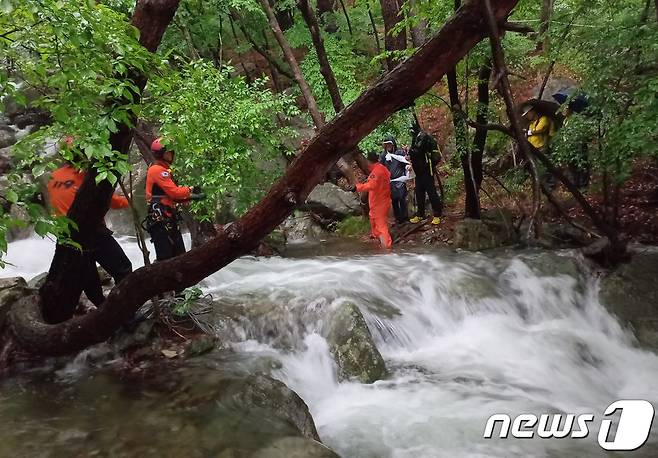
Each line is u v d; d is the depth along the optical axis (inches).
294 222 399.9
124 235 390.6
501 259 299.3
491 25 92.4
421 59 115.3
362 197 390.0
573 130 274.2
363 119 124.6
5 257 338.0
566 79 436.5
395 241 363.9
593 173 368.2
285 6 493.7
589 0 239.6
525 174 328.8
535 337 233.0
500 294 262.8
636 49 235.5
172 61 279.7
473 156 335.9
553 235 327.6
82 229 175.0
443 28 112.0
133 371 173.9
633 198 342.0
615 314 255.0
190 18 405.4
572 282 273.9
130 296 158.6
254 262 307.0
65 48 126.8
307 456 124.3
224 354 192.2
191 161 250.1
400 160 380.5
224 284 257.3
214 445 128.6
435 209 376.2
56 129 129.9
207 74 259.3
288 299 225.1
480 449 149.5
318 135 129.6
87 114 130.7
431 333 232.2
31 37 127.5
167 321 198.2
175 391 157.6
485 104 318.7
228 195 343.6
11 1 108.9
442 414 168.1
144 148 272.1
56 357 181.3
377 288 252.1
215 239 149.4
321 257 325.1
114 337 190.2
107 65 131.4
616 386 209.0
